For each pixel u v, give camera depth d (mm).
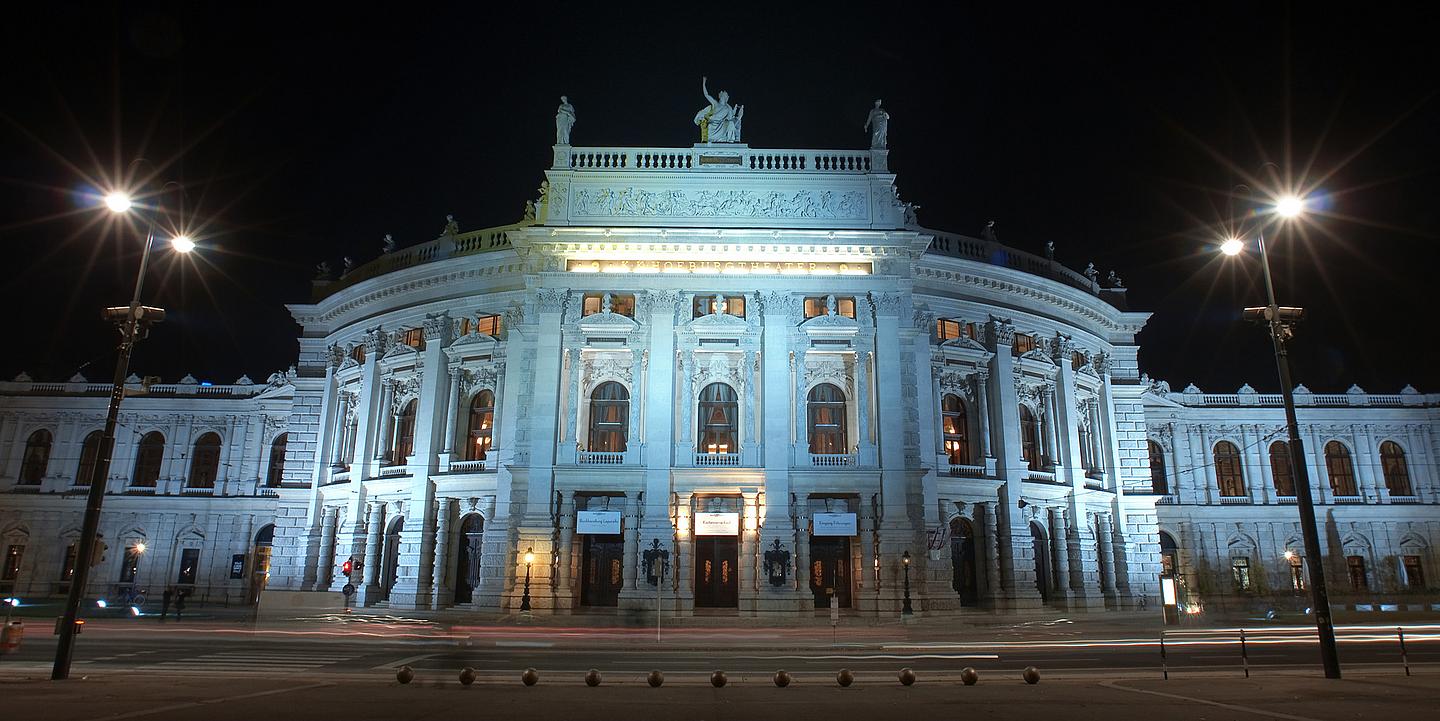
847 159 49906
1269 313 21953
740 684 19062
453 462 49719
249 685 17906
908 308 47219
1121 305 63125
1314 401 67562
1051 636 34750
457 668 22594
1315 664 23641
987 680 19906
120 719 13352
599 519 44281
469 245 53344
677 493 44969
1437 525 65125
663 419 45531
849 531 44219
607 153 49750
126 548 62938
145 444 65312
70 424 65375
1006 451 50594
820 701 16234
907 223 52094
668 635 34750
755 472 44875
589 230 46875
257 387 65812
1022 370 53281
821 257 47531
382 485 51188
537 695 16781
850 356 47438
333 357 57781
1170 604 42125
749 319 47062
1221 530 64938
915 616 42031
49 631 33312
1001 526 50000
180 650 26906
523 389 46688
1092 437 57781
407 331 53969
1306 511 20250
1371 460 66438
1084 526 53438
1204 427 66938
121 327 22312
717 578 45219
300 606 38844
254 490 63188
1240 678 19797
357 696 16266
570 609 43562
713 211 48281
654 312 47125
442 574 47969
